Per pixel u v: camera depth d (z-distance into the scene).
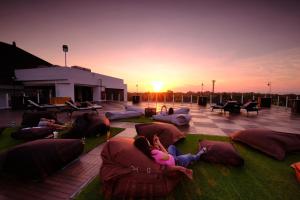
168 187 2.03
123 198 1.99
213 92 20.92
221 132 5.70
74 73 15.97
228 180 2.51
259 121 8.12
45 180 2.47
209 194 2.15
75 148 3.01
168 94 23.58
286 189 2.30
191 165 3.00
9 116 8.93
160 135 4.11
